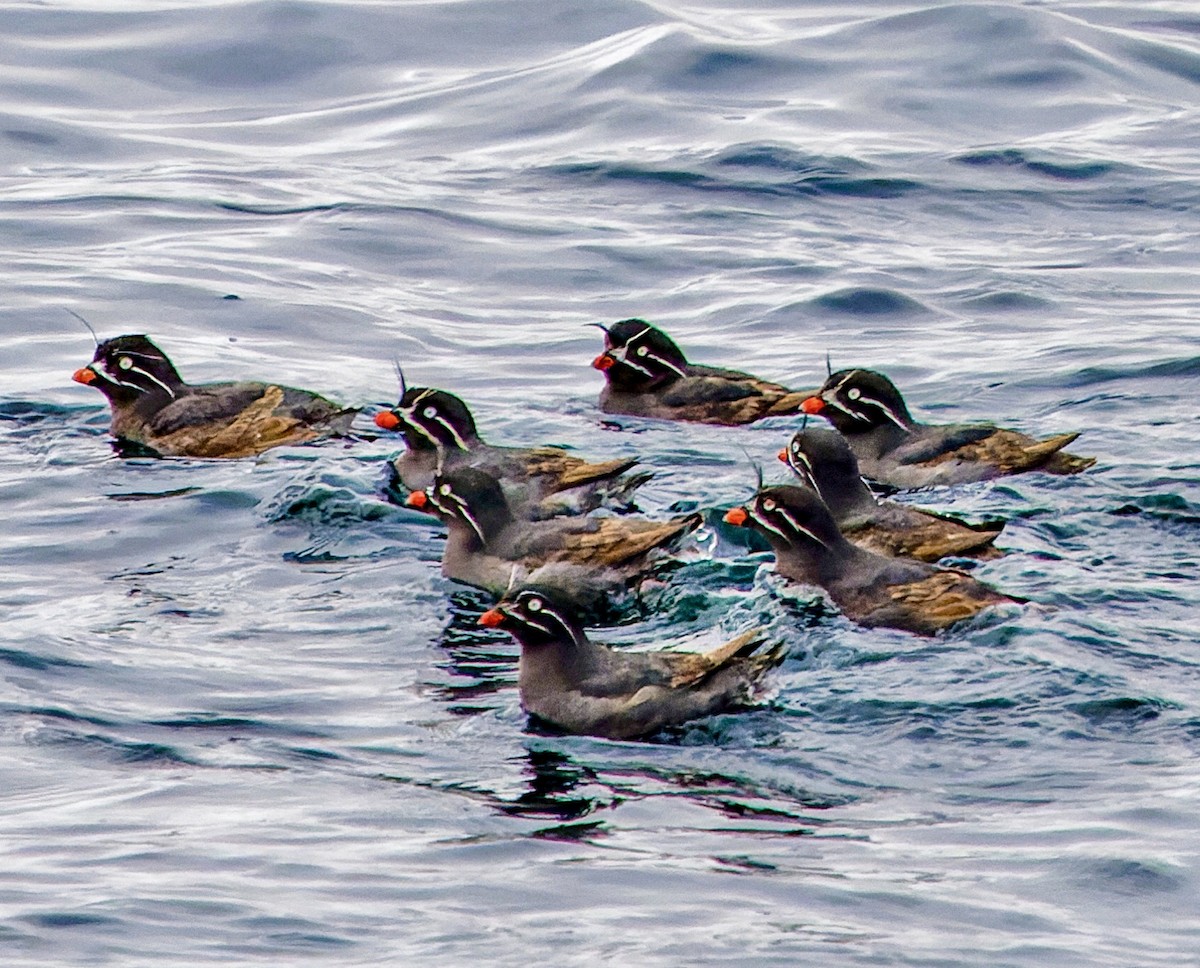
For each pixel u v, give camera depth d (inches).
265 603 659.4
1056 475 773.9
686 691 552.1
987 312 1035.9
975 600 620.1
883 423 819.4
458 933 422.0
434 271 1104.2
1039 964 407.2
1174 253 1128.2
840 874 452.1
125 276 1062.4
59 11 1508.4
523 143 1320.1
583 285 1088.8
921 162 1273.4
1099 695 555.8
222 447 832.9
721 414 884.6
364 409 892.6
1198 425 847.7
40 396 905.5
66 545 716.7
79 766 520.1
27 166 1250.6
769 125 1332.4
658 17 1528.1
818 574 650.8
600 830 481.7
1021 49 1461.6
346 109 1385.3
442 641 628.4
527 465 770.8
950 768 518.0
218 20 1497.3
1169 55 1481.3
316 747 537.6
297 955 412.2
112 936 418.3
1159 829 472.7
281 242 1130.0
